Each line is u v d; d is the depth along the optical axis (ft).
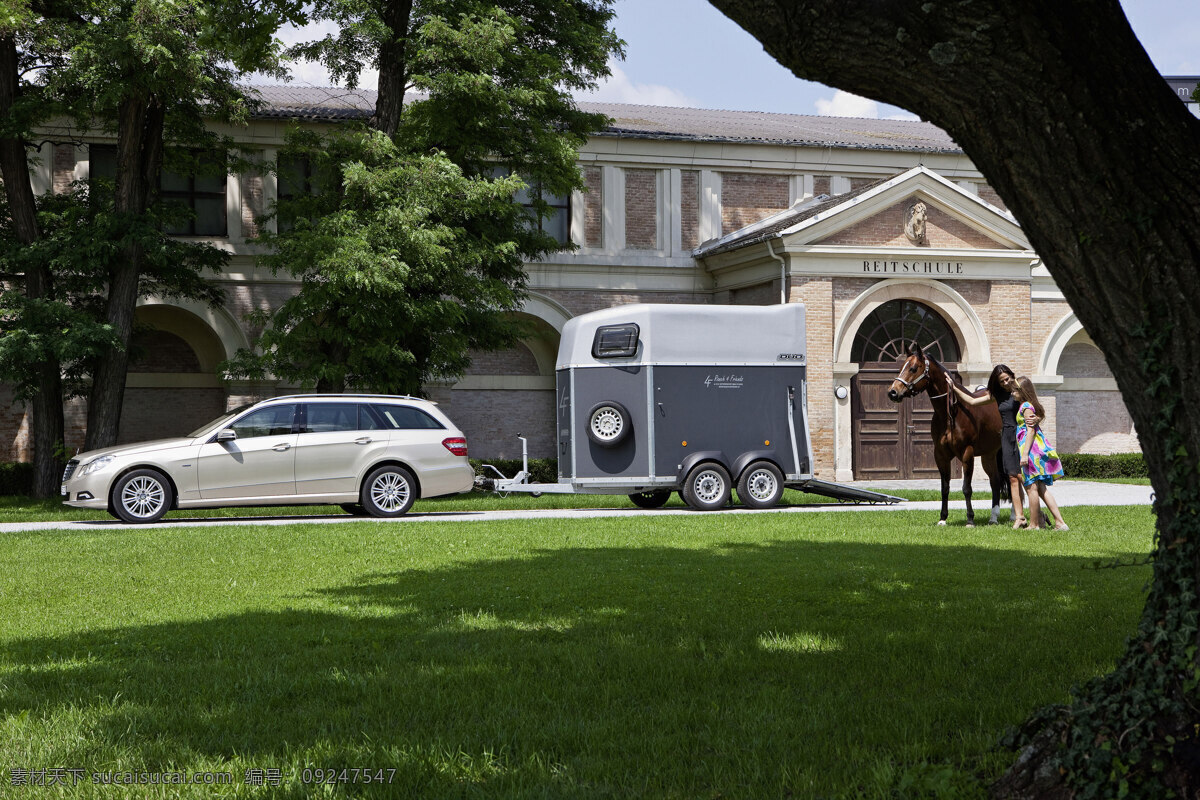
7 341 60.59
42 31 60.23
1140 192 11.22
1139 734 11.10
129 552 37.09
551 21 71.20
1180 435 11.51
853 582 28.76
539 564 33.50
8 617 24.59
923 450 86.99
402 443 54.24
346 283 59.21
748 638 21.20
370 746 14.06
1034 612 24.09
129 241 63.72
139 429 84.12
